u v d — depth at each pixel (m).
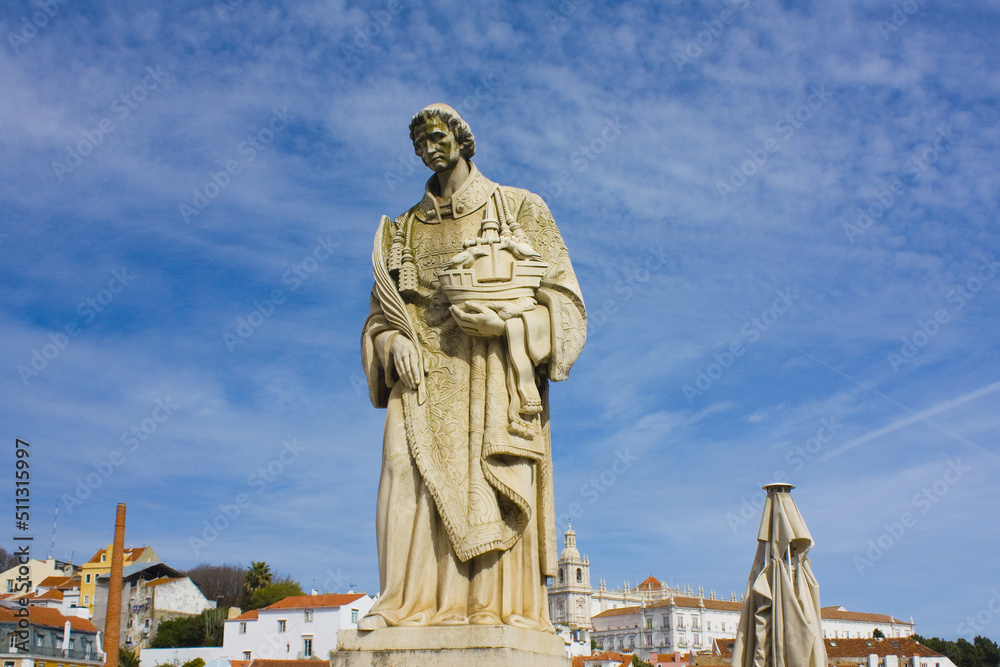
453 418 4.66
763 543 9.45
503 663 3.90
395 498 4.51
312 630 43.78
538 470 4.70
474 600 4.34
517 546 4.56
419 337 4.86
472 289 4.57
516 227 4.93
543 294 4.71
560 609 102.81
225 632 44.84
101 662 27.95
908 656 46.44
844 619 88.06
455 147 5.01
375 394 4.94
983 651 56.06
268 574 59.34
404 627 4.12
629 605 112.94
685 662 60.41
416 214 5.21
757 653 9.06
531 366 4.57
